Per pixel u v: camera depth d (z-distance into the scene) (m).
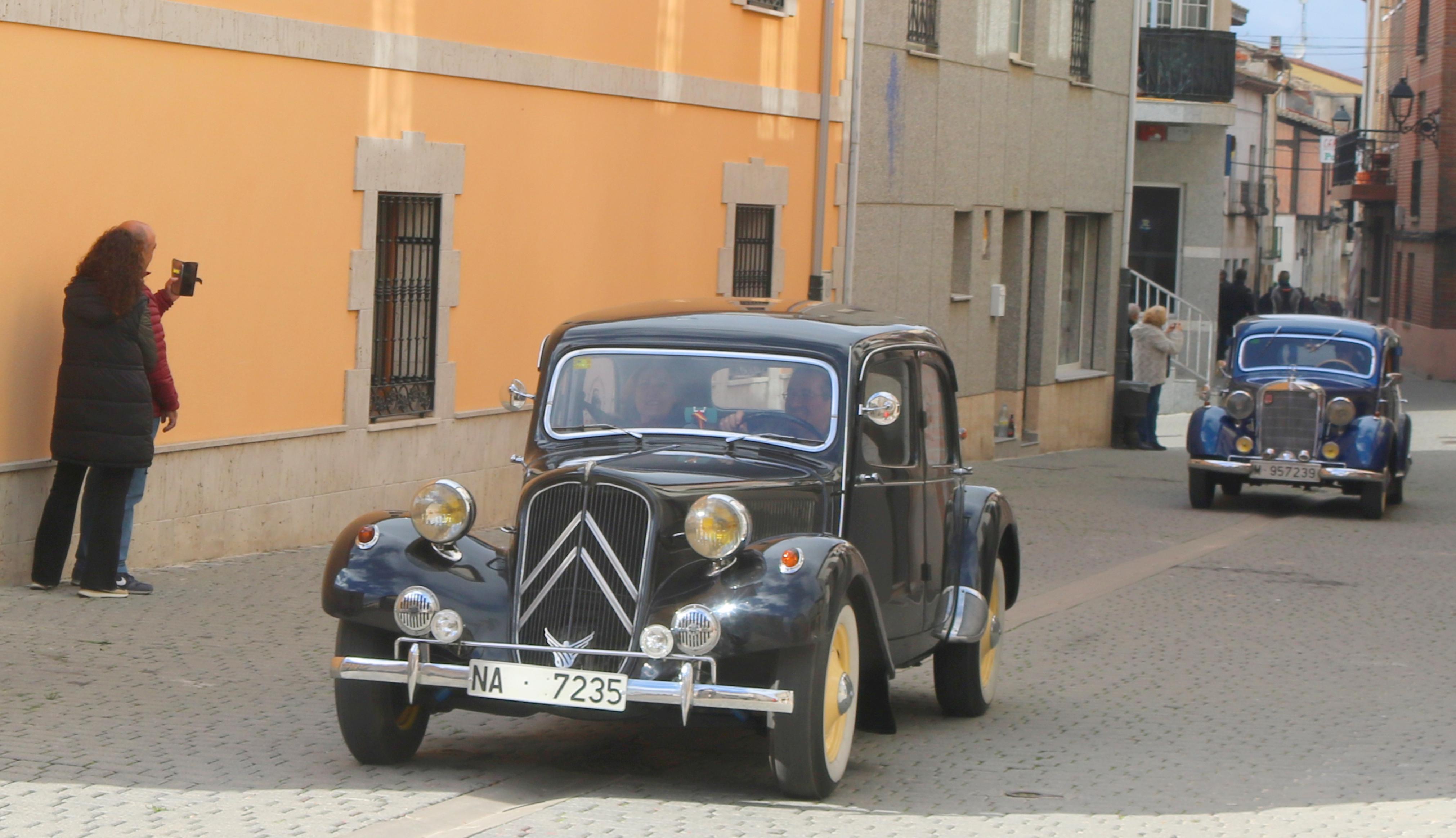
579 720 8.02
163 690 8.63
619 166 17.69
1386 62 66.62
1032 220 28.72
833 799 7.25
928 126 24.30
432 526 7.29
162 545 12.34
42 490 11.38
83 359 10.70
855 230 22.45
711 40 19.23
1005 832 6.84
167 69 12.30
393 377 15.04
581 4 16.95
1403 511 21.81
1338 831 7.00
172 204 12.41
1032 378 28.70
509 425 16.36
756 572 6.92
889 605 8.26
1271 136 63.28
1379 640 12.38
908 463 8.57
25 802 6.45
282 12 13.30
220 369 12.90
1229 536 18.61
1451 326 52.88
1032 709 9.76
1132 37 31.94
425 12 14.87
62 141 11.48
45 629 9.85
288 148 13.45
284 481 13.52
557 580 7.09
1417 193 57.22
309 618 10.83
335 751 7.69
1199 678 10.77
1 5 10.89
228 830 6.25
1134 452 30.81
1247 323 22.09
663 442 7.95
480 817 6.66
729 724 7.10
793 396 7.98
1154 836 6.86
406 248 15.12
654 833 6.49
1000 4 26.39
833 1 21.70
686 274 19.00
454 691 7.25
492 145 15.80
